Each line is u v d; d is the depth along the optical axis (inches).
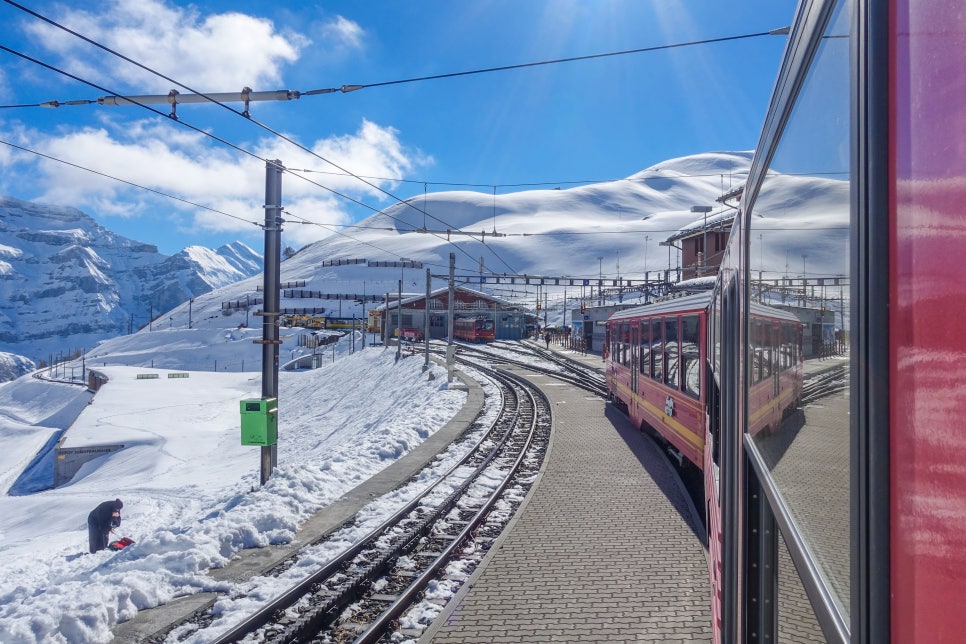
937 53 37.6
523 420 765.9
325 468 505.7
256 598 274.2
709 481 245.3
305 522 380.2
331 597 269.0
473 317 2642.7
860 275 46.9
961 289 35.2
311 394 2194.9
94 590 257.6
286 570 307.9
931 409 38.5
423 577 288.8
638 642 228.4
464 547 337.4
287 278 7864.2
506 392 1049.5
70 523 1067.3
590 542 333.1
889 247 43.7
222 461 1465.3
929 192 38.5
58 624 234.7
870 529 45.0
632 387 668.7
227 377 3602.4
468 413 820.0
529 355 1902.1
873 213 44.8
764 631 94.8
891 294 43.4
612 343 845.8
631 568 296.2
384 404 1419.8
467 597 269.6
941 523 37.5
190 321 6304.1
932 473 38.5
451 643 231.1
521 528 359.3
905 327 41.5
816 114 62.0
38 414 3757.4
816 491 61.7
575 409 831.1
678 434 470.6
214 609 265.6
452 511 402.0
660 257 7455.7
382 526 359.6
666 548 321.4
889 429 43.6
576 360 1649.9
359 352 2498.8
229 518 363.9
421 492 435.2
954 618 36.4
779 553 81.8
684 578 283.3
